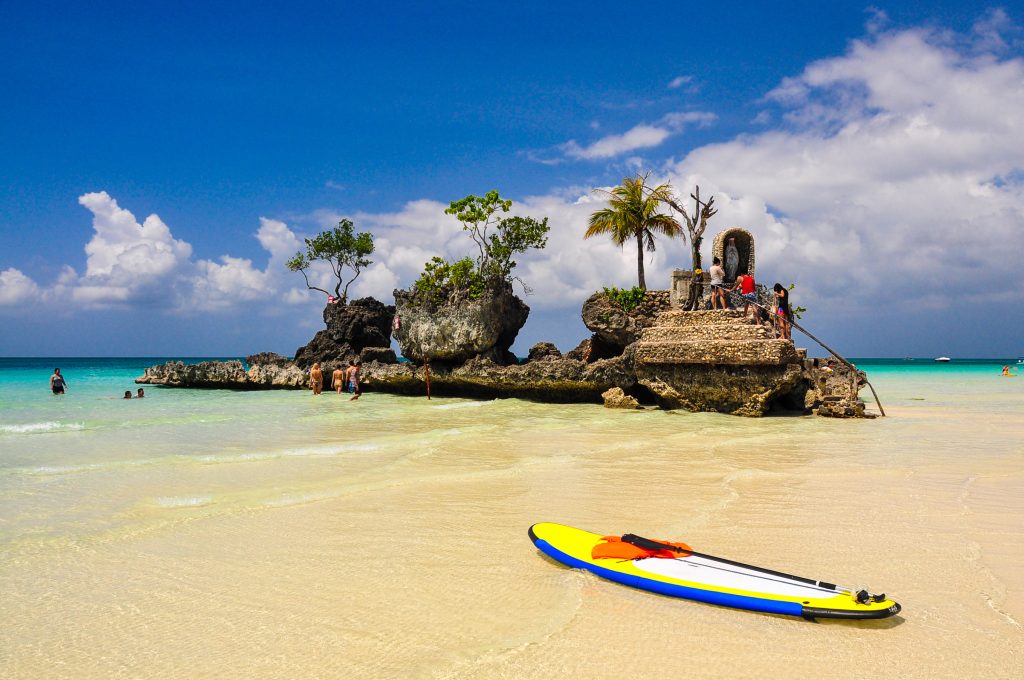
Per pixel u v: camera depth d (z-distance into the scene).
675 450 16.39
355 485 12.23
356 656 5.45
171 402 33.19
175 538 8.92
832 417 24.44
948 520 9.58
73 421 23.22
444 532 9.20
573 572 7.51
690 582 6.64
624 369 28.70
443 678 5.04
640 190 36.81
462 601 6.64
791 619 6.11
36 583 7.22
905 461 14.66
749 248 28.36
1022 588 6.86
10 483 12.39
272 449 16.64
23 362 174.12
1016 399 35.34
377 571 7.59
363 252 47.88
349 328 43.66
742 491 11.61
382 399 35.62
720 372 25.27
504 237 36.38
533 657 5.39
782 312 26.08
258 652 5.54
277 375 43.53
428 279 35.97
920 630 5.86
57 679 5.09
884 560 7.76
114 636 5.88
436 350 35.34
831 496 11.19
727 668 5.18
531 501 10.98
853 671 5.12
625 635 5.80
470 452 16.12
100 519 9.87
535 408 28.84
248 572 7.57
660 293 32.88
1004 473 13.18
